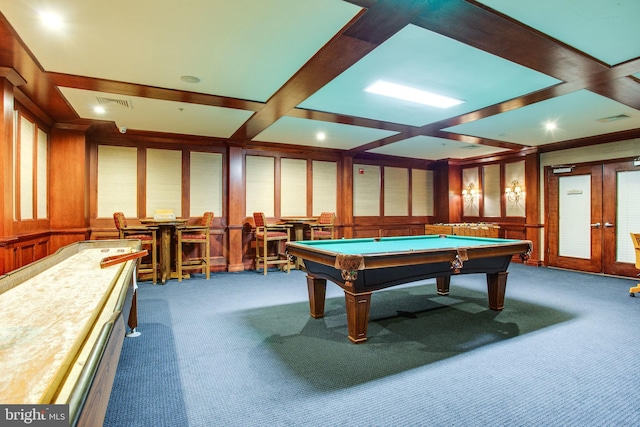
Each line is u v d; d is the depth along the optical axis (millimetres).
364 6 2236
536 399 2090
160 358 2643
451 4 2188
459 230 7602
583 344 2938
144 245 5754
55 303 1373
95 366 732
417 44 2777
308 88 3656
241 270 6441
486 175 8258
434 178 9195
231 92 3820
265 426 1823
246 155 6707
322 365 2543
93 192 5570
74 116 4629
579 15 2320
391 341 3008
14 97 3629
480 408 1993
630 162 5758
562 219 6742
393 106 4387
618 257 5922
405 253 2945
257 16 2357
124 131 5309
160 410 1961
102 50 2818
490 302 3961
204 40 2680
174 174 6133
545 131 5738
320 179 7465
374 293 4762
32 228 4172
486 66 3184
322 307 3645
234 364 2553
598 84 3541
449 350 2820
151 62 3053
